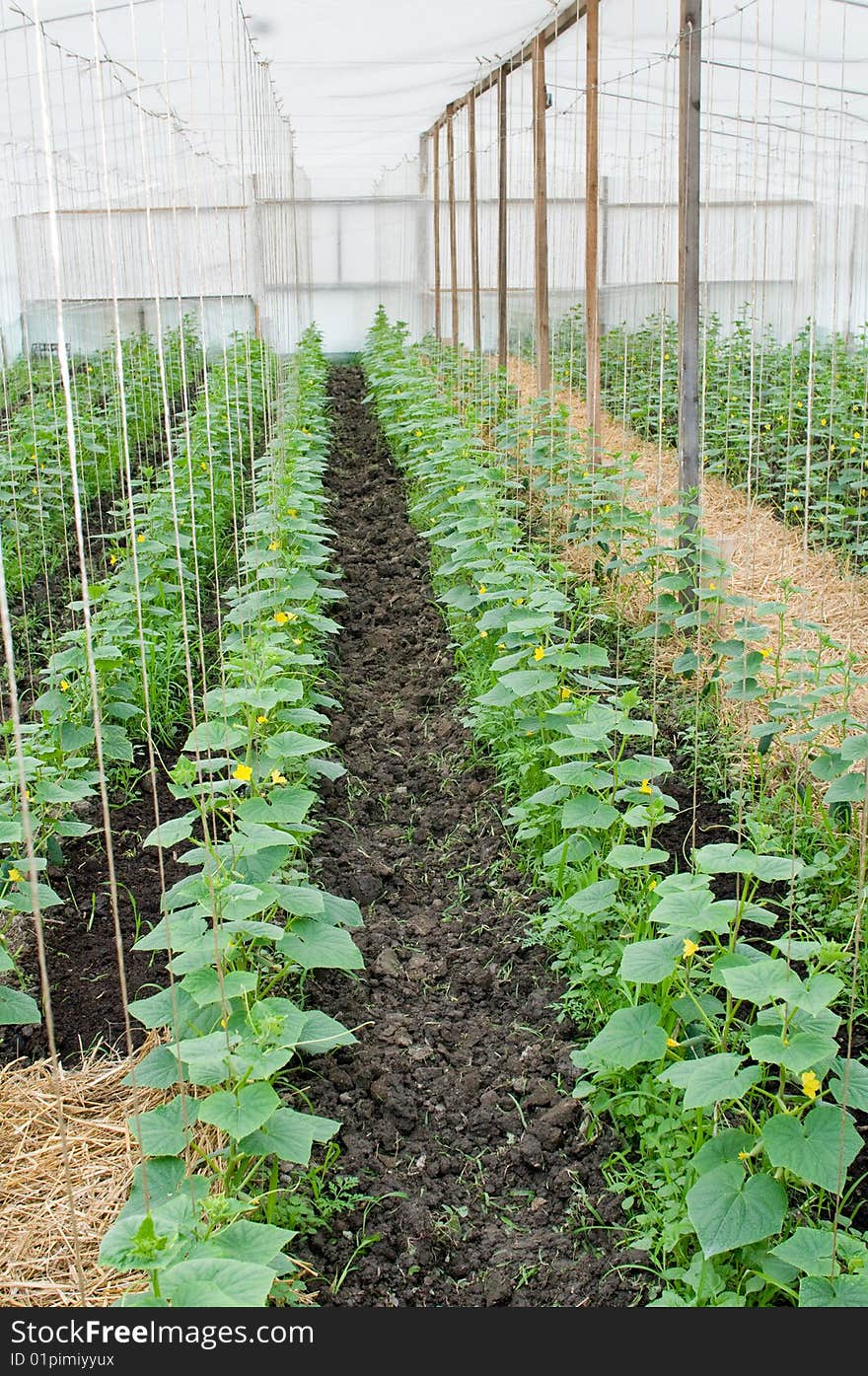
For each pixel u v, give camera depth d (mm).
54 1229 3545
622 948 4520
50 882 5465
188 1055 3307
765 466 10328
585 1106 4090
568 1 9977
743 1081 3170
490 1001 4816
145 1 9250
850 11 9633
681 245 7223
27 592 9469
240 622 6723
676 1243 3391
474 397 13055
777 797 5562
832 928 4820
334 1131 3453
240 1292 2512
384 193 26766
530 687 5543
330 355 26125
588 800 4727
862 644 7746
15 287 19734
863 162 15234
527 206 21016
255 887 3902
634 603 8227
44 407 12586
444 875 5793
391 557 10602
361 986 4875
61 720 5746
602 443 12383
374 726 7438
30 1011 4125
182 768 4191
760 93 13102
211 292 22188
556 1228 3691
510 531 7566
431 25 10711
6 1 8969
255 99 12430
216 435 11242
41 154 16578
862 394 12547
